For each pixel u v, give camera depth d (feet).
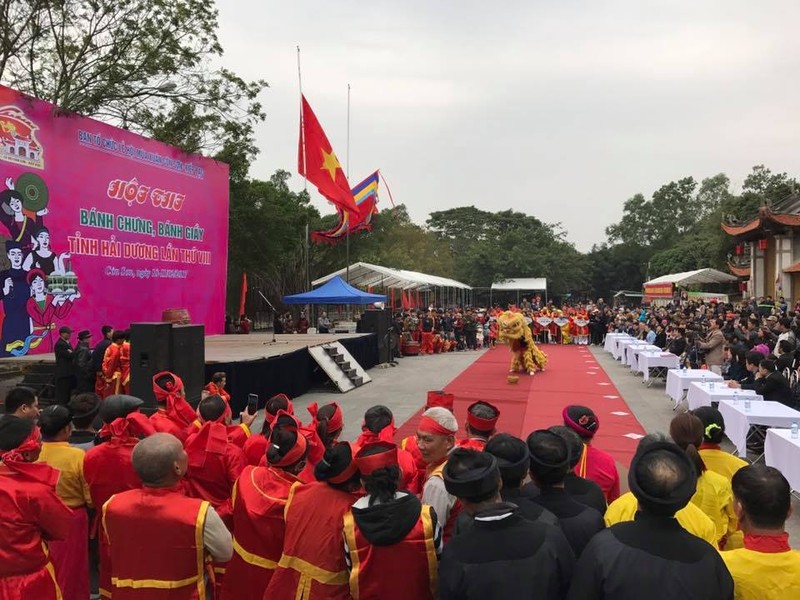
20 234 41.04
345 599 9.34
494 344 96.84
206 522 9.84
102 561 12.50
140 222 53.26
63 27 55.72
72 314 45.50
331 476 9.52
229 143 72.49
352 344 59.62
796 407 31.01
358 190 88.12
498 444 9.68
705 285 158.20
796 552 8.09
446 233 266.36
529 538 7.75
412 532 8.68
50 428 12.92
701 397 31.53
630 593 6.93
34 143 42.22
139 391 29.40
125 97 61.67
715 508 11.78
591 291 236.84
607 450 30.48
